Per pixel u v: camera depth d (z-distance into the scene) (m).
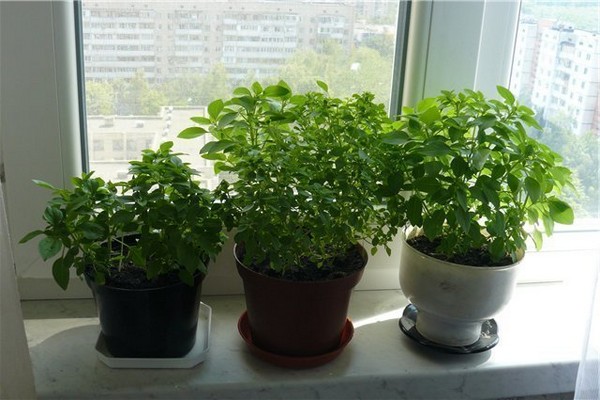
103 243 1.00
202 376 1.01
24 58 1.01
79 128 1.08
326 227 0.90
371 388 1.04
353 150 0.94
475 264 1.00
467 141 0.94
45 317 1.14
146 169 0.89
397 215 1.00
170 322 0.97
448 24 1.11
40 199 1.09
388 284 1.28
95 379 0.99
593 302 0.96
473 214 0.97
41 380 0.98
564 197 1.25
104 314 0.96
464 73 1.15
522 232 1.01
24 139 1.06
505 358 1.09
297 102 0.97
